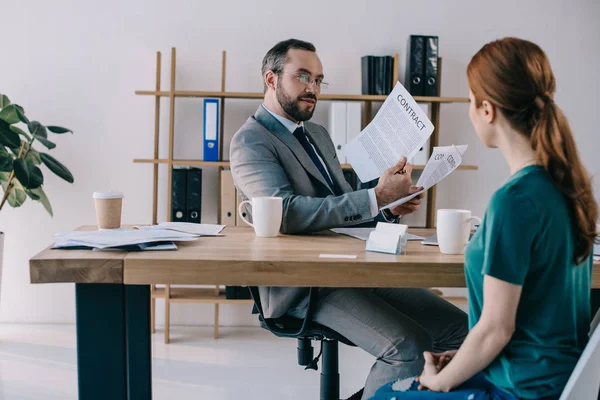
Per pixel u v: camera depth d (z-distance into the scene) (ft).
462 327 6.00
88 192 12.32
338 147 11.65
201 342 11.53
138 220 12.42
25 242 12.25
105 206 5.96
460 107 12.75
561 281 3.60
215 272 4.55
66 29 12.09
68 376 9.48
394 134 6.10
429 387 3.97
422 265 4.57
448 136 12.79
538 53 3.75
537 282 3.60
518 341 3.66
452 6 12.55
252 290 5.86
